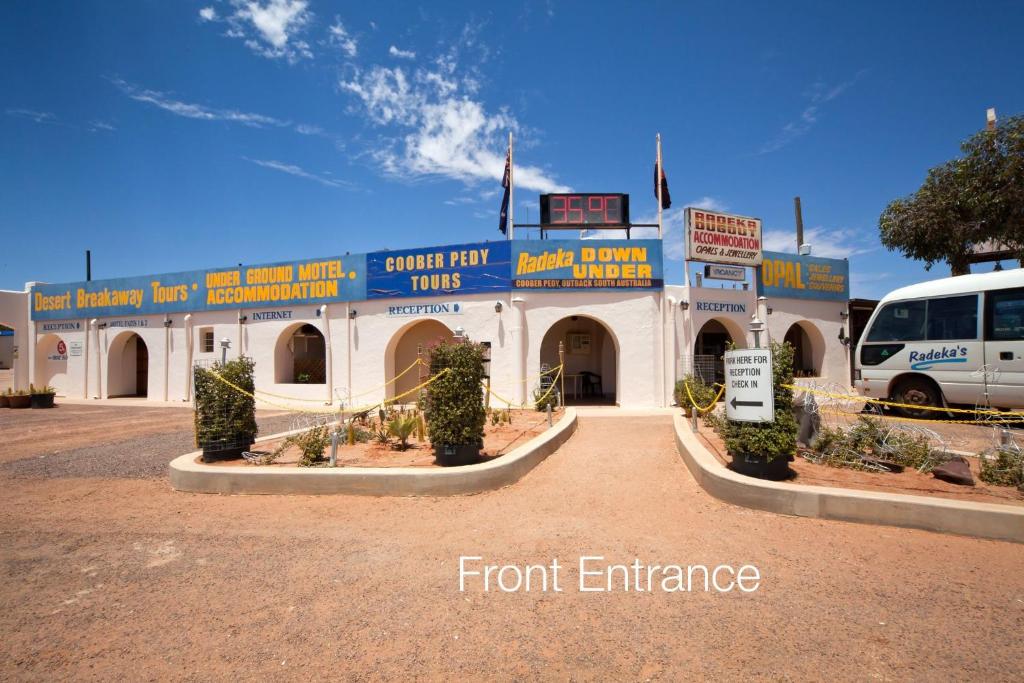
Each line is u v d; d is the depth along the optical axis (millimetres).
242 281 19297
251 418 8344
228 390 8078
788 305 18094
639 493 6559
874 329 12867
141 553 5035
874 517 5223
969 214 16234
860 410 13422
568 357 19375
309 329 19859
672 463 8055
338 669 3127
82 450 10477
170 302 20500
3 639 3561
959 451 7977
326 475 6805
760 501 5730
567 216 17109
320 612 3822
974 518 4867
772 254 17812
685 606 3785
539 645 3336
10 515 6285
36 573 4621
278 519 5926
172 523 5898
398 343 18250
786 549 4707
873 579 4113
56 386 23297
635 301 15875
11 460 9633
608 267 15898
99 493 7207
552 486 6953
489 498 6484
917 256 17422
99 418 15906
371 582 4285
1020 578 4082
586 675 3016
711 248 16625
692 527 5312
